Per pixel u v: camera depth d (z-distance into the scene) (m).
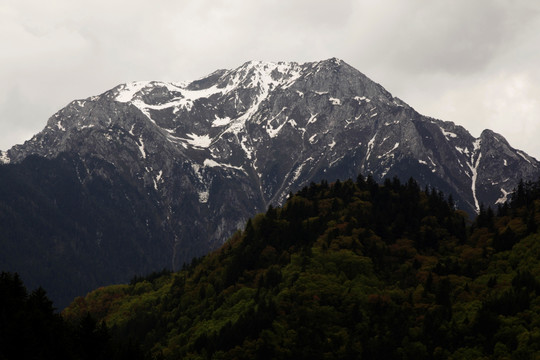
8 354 166.12
